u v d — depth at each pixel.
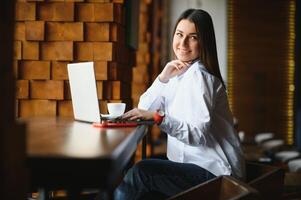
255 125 8.95
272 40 8.88
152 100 2.91
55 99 3.37
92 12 3.35
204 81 2.40
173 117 2.39
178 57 2.75
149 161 2.37
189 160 2.50
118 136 1.85
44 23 3.36
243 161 2.61
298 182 3.40
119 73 3.47
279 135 8.95
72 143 1.62
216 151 2.48
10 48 1.35
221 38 8.84
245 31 8.86
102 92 3.36
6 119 1.30
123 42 3.63
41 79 3.38
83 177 1.33
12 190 1.33
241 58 8.87
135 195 2.32
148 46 5.97
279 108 8.95
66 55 3.36
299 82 8.91
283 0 8.83
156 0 7.12
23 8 3.36
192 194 2.01
